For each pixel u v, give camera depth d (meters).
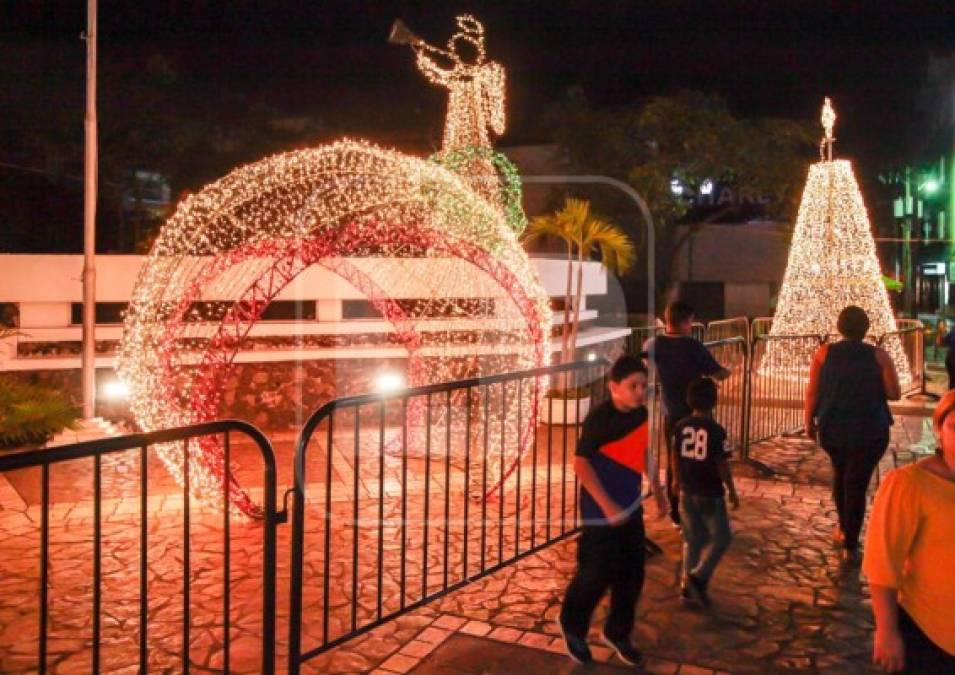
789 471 8.55
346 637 4.43
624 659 4.34
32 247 21.67
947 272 31.59
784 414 10.46
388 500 7.28
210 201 10.77
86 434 9.84
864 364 5.86
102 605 5.05
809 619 4.92
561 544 6.16
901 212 34.00
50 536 6.34
